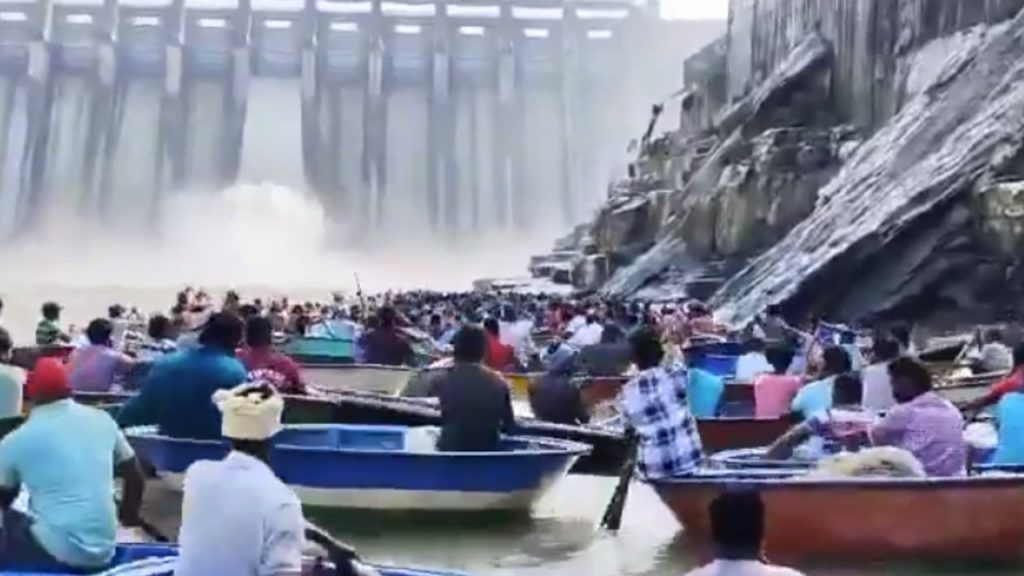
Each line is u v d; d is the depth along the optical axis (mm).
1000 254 38219
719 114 76062
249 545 7848
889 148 45062
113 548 10039
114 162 125750
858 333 34594
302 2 130500
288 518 7953
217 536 7840
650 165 81625
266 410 8078
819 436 14969
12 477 9984
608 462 19391
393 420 19688
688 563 13938
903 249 39812
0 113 124125
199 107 128000
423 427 17984
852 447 14891
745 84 75812
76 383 20438
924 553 13195
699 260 61000
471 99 130875
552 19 132625
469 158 129875
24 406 16078
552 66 132625
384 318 29922
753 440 20078
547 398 21844
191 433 15281
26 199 123375
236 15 129375
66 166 125000
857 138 55906
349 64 130500
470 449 15805
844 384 16938
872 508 13125
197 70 129000
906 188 41250
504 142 130625
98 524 9914
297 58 130500
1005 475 13117
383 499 15594
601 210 79438
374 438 17625
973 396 22328
